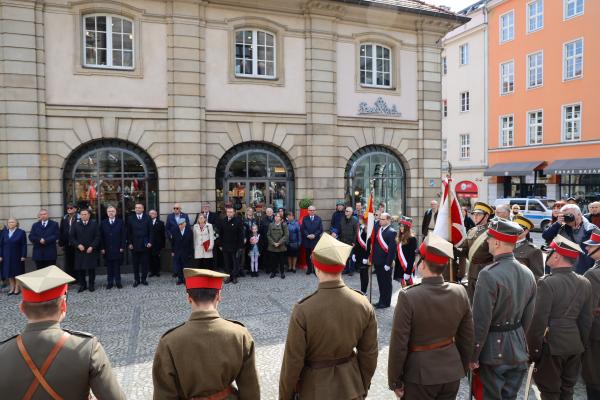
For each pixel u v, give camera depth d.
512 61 31.02
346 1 14.97
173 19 13.43
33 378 2.69
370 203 9.71
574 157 27.39
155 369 3.11
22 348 2.74
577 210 8.32
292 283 11.97
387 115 16.23
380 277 9.46
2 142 12.12
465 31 34.06
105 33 13.20
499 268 4.27
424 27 16.50
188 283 3.24
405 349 3.84
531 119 30.11
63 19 12.66
